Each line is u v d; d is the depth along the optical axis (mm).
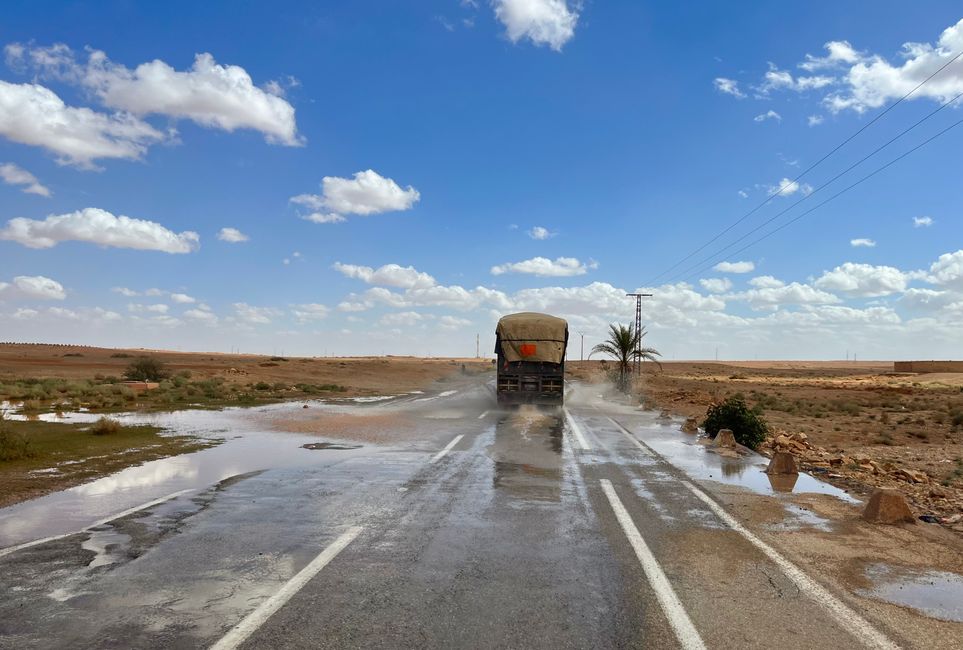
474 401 32344
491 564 6238
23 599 5191
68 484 10156
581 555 6598
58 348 122125
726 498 9812
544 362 28312
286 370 60688
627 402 35219
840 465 14297
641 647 4426
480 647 4375
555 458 13594
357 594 5363
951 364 87875
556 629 4699
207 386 37031
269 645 4367
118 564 6113
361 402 30766
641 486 10641
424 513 8367
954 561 6816
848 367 186875
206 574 5844
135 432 17078
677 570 6164
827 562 6602
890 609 5309
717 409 18125
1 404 26125
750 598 5449
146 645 4348
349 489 9914
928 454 17500
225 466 11992
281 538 7086
